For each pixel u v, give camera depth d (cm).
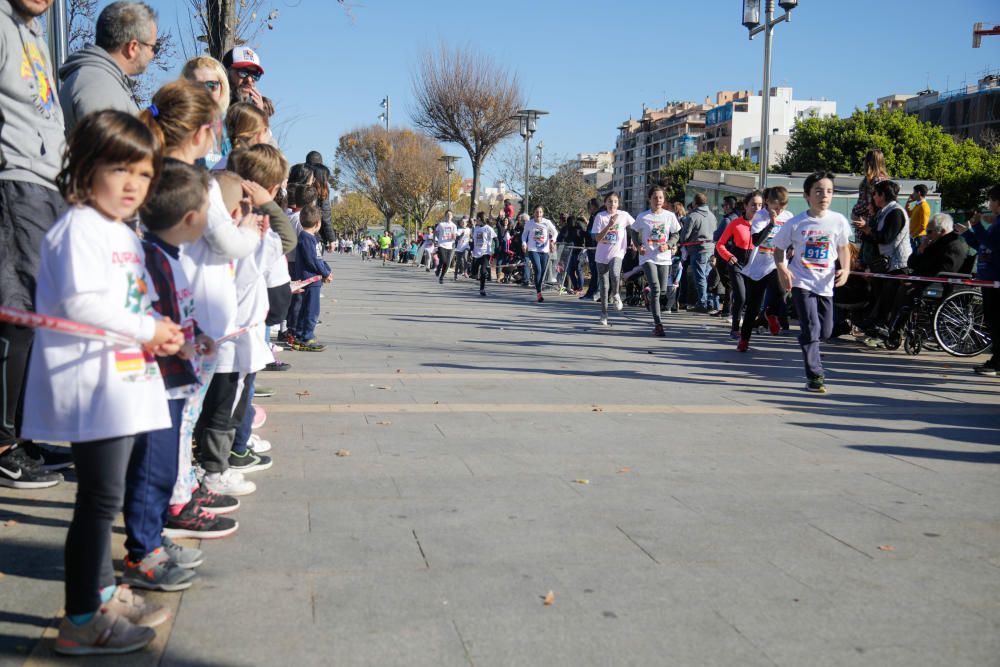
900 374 843
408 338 1037
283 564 321
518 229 2436
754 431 575
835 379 802
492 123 3916
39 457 418
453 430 550
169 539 316
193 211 294
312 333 914
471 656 256
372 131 7025
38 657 250
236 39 1055
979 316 966
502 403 644
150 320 252
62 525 356
